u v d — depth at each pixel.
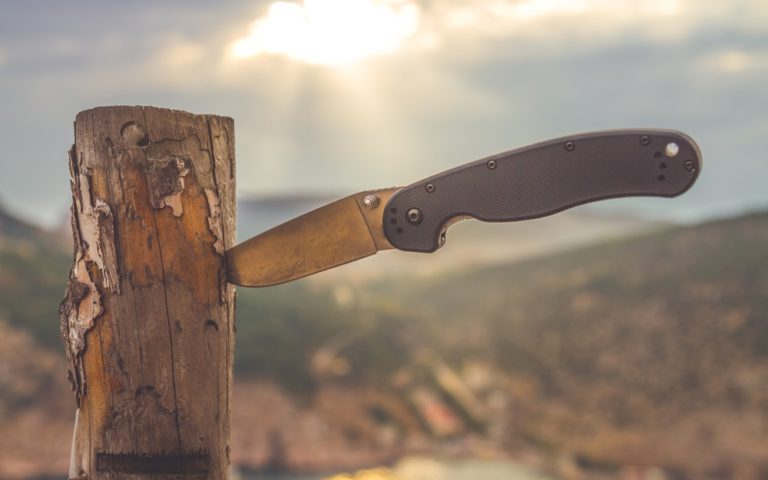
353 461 61.12
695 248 97.31
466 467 61.56
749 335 77.62
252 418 63.47
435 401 72.44
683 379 75.25
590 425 72.06
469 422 72.12
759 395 69.94
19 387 57.91
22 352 61.28
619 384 77.94
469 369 81.81
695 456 64.44
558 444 68.88
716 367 76.50
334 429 65.00
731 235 97.12
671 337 82.31
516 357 85.56
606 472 63.94
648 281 93.44
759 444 65.88
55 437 56.88
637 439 69.38
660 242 103.25
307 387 67.88
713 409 70.44
